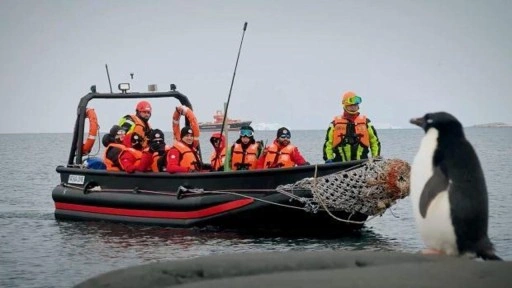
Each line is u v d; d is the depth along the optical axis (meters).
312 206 19.02
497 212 24.61
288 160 20.84
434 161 8.21
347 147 21.06
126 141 22.02
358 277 6.89
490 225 21.58
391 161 18.70
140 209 21.08
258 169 19.45
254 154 21.36
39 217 23.92
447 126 8.26
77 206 22.69
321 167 19.05
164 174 20.64
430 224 8.22
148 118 22.39
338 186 18.80
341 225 20.08
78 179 22.92
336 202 18.89
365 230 20.86
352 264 7.62
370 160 18.83
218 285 6.71
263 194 19.41
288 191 19.11
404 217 23.55
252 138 21.55
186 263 7.59
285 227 19.83
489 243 8.05
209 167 22.84
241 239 19.12
